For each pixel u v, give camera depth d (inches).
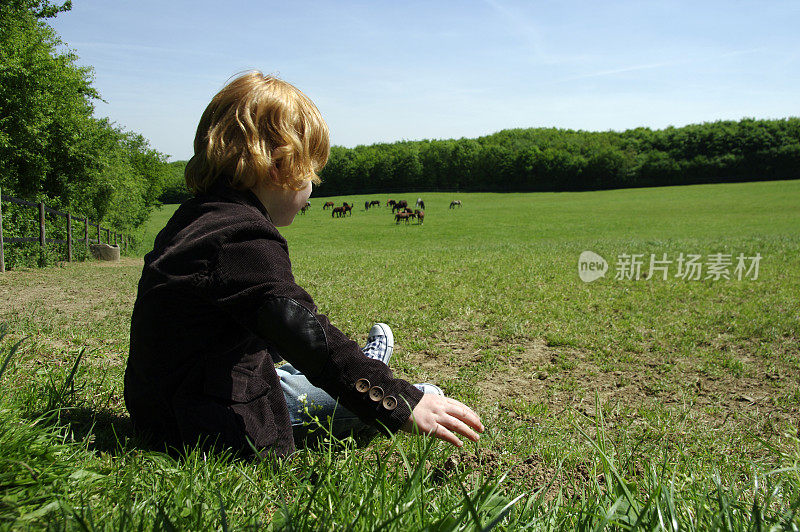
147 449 68.9
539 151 4392.2
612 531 53.5
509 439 97.6
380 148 5408.5
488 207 2519.7
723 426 122.3
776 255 494.3
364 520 50.7
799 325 221.8
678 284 335.9
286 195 69.4
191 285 57.8
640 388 151.4
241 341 66.1
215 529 48.9
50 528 43.6
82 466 59.0
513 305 263.0
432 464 77.0
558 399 139.3
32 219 550.3
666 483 66.6
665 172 4111.7
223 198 63.7
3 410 66.7
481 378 153.4
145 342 63.3
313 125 68.4
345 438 78.0
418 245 1197.1
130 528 46.4
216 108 66.0
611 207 2299.5
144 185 1628.9
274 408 72.1
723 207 2119.8
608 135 5369.1
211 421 64.5
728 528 52.7
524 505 57.9
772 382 156.9
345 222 2003.0
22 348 130.1
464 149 4660.4
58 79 732.0
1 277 387.2
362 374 61.5
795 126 4229.8
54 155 783.1
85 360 127.0
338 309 251.6
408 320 227.6
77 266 537.6
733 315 242.8
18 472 53.7
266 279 58.3
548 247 671.1
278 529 48.3
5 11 714.8
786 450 108.1
